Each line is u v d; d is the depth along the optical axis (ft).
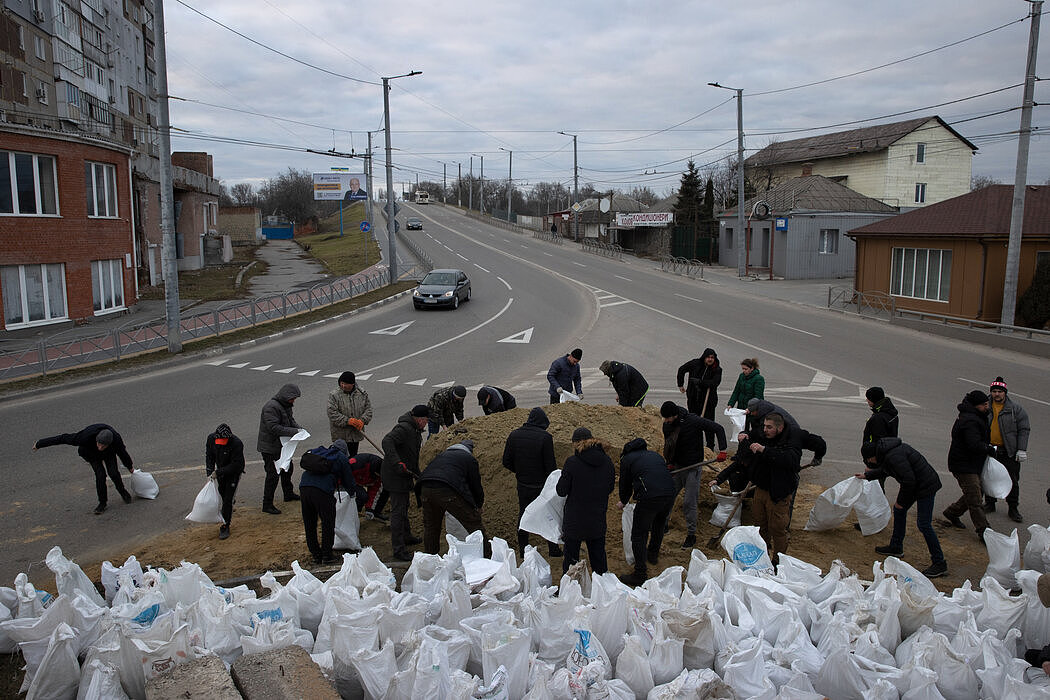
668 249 173.58
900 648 17.07
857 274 93.97
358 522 25.64
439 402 33.96
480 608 17.53
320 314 85.97
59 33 132.67
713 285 117.08
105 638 15.83
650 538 23.84
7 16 116.88
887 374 55.52
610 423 30.01
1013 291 66.49
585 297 103.09
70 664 15.40
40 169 71.67
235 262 162.81
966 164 170.60
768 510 23.88
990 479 26.48
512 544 25.11
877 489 26.12
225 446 25.86
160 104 60.18
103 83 156.15
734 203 178.50
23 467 34.35
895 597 18.17
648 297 101.65
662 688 14.97
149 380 54.24
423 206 394.73
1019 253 67.72
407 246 187.32
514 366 59.77
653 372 57.41
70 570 19.07
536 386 52.47
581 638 16.07
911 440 38.81
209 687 13.75
